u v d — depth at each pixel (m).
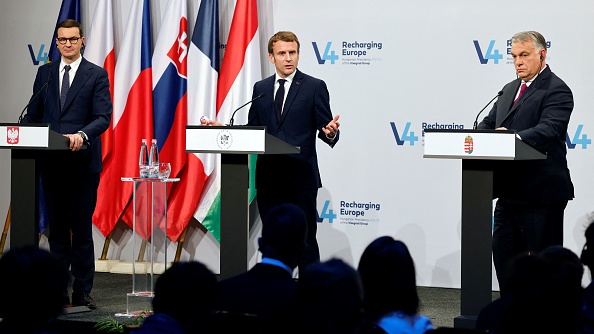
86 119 9.10
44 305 3.56
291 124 8.91
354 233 10.89
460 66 10.45
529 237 7.88
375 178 10.79
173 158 11.16
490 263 7.45
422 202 10.66
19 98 11.82
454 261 10.59
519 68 8.01
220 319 4.48
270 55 9.12
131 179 8.84
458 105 10.48
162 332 3.74
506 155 6.94
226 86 10.91
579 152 10.10
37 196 8.53
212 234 11.19
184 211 11.10
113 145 11.31
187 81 11.13
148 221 8.88
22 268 3.55
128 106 11.24
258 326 4.41
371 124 10.77
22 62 11.80
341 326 3.79
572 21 10.03
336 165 10.90
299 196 8.81
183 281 3.80
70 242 9.32
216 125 7.62
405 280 4.16
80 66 9.13
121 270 11.41
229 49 10.95
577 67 10.04
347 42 10.79
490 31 10.32
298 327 3.81
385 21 10.66
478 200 7.45
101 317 8.61
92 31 11.30
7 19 11.82
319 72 10.91
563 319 3.67
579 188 10.12
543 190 7.80
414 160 10.66
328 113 8.97
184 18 11.19
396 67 10.66
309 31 10.93
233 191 7.80
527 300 3.67
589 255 5.12
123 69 11.26
